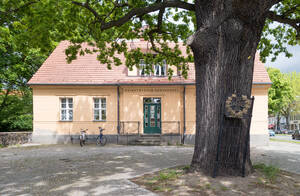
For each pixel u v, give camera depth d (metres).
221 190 4.13
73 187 4.89
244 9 4.52
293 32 8.71
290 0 7.39
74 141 15.31
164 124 15.31
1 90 17.75
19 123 19.19
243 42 4.88
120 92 15.75
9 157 9.55
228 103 4.80
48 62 16.64
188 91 15.61
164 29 9.23
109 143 15.16
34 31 5.17
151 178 5.27
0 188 4.96
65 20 6.53
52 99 15.54
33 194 4.51
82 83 15.26
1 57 15.91
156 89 15.51
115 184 4.99
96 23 7.82
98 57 9.79
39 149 12.27
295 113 45.91
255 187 4.28
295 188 4.33
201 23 5.14
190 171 5.16
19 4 5.70
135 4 7.35
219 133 4.83
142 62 16.09
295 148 12.98
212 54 4.97
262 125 15.02
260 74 15.37
